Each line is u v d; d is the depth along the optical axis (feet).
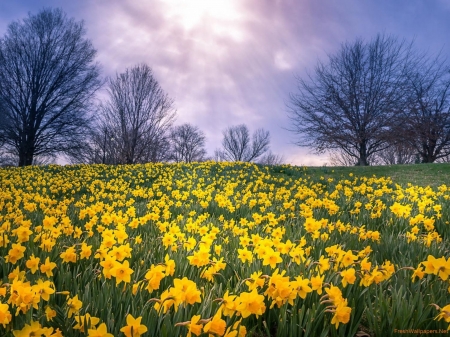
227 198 32.65
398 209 18.52
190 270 9.56
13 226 17.29
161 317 6.31
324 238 14.24
